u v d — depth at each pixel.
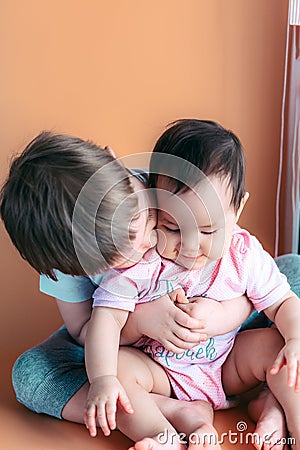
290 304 1.28
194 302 1.26
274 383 1.21
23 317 1.78
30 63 1.72
